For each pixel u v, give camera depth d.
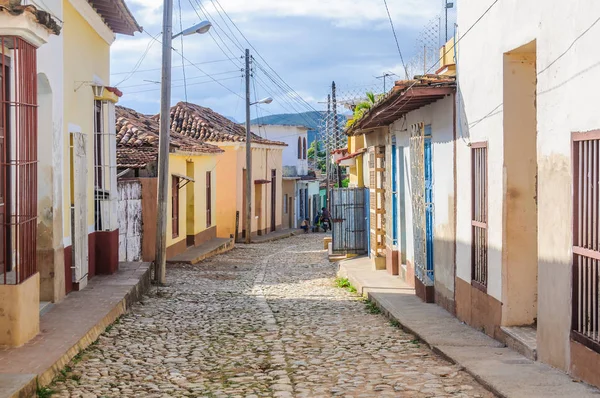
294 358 8.55
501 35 8.59
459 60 10.52
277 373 7.74
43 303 10.55
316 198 56.03
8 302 7.91
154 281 16.38
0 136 9.06
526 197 8.60
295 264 22.30
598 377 6.13
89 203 13.47
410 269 14.55
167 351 8.95
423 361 8.06
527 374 6.84
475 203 9.95
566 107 6.69
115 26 14.68
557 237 6.94
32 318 8.41
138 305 12.74
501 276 8.71
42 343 8.16
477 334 9.43
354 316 11.95
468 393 6.50
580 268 6.49
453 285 11.07
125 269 15.02
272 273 19.88
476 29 9.66
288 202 45.50
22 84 7.98
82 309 10.41
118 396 6.75
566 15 6.68
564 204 6.77
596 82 6.06
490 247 9.16
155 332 10.22
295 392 6.89
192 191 25.42
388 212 16.83
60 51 10.77
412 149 13.84
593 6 6.11
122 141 21.38
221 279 18.33
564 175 6.76
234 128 36.53
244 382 7.37
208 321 11.38
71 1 11.62
